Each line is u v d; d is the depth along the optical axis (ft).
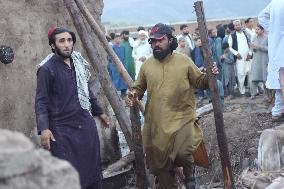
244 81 37.58
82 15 19.74
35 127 18.33
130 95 15.21
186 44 40.75
